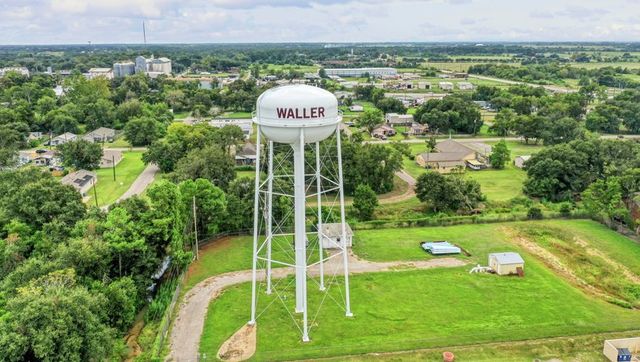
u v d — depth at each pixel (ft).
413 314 136.05
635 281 158.40
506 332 126.52
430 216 224.94
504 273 160.45
